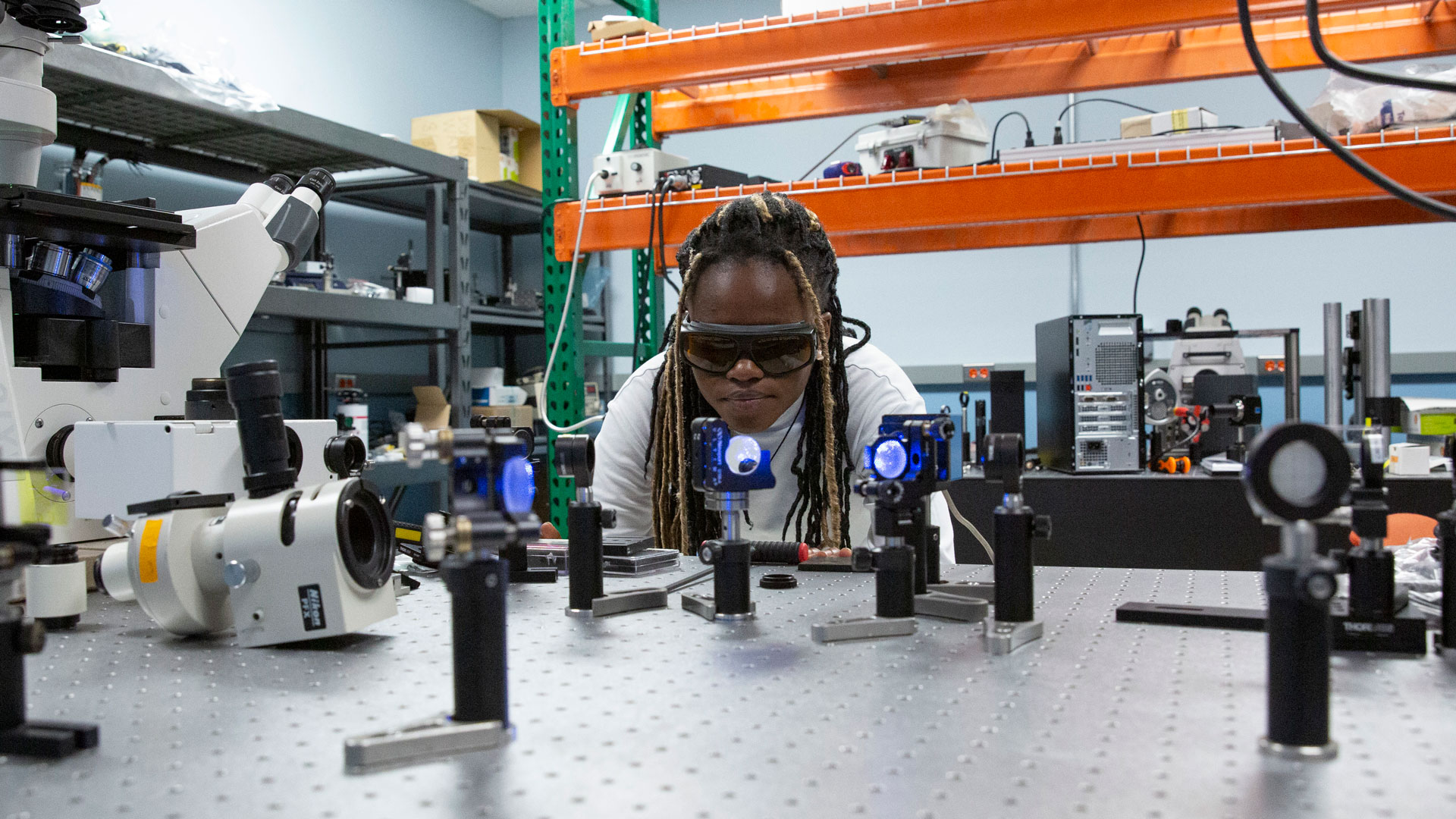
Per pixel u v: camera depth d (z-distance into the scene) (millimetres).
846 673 621
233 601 710
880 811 406
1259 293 3605
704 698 569
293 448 974
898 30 1767
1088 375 2277
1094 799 416
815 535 1262
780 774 451
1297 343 2273
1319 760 459
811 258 1151
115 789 442
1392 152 1581
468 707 498
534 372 4133
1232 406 2332
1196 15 1614
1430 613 744
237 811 417
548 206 2184
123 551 806
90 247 1036
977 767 456
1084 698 561
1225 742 485
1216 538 2186
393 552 787
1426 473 2143
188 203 3021
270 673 638
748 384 1077
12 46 966
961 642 702
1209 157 1651
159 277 1090
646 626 767
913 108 2320
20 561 501
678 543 1254
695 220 1924
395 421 3535
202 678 629
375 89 3906
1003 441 718
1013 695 570
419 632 757
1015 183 1738
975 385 3936
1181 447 2600
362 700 578
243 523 703
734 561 774
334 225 3619
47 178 2559
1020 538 712
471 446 511
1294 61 2068
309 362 3354
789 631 742
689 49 1898
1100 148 1738
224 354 1190
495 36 4648
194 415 969
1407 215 2096
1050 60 2201
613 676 619
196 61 2232
